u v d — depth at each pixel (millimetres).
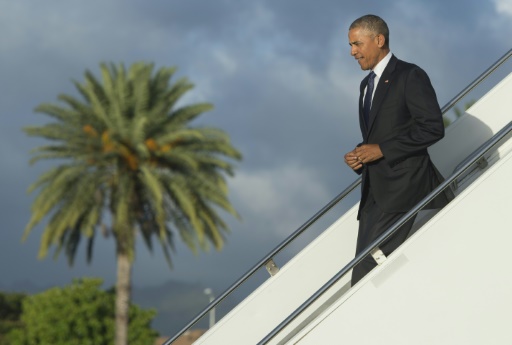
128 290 46719
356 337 5414
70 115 44250
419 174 5879
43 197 43000
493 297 5348
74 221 43219
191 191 44500
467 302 5359
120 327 46719
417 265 5426
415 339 5375
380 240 5504
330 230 6738
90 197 43625
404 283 5422
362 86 6379
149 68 45188
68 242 44656
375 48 6109
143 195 45219
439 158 6773
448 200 6039
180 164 45094
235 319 6645
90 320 54938
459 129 6785
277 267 6930
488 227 5398
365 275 5727
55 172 43188
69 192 43562
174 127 44750
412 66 6039
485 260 5379
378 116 6012
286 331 6582
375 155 5871
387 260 5457
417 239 5445
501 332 5320
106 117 43906
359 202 6367
